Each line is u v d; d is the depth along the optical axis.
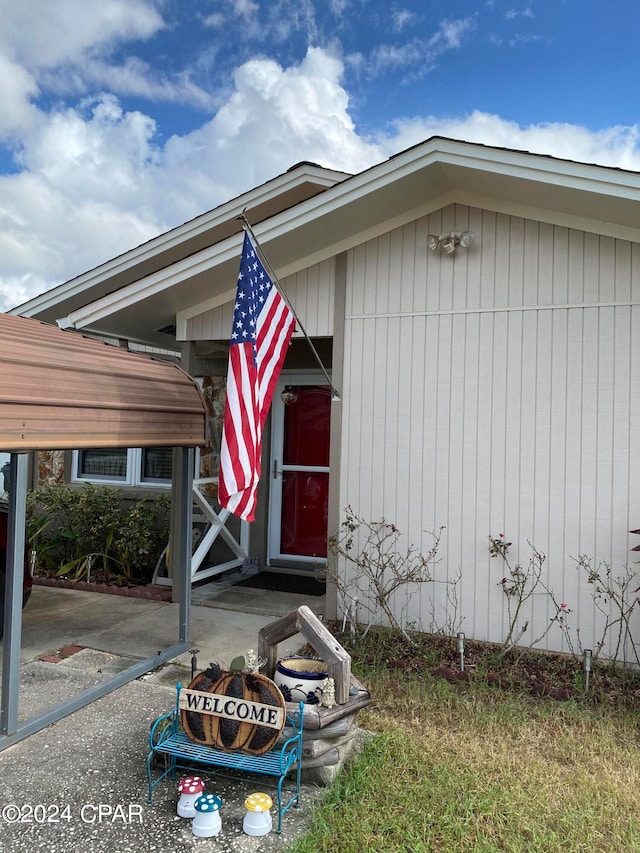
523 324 5.11
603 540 4.84
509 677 4.47
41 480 8.98
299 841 2.68
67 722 3.76
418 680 4.45
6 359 3.31
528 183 4.64
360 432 5.59
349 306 5.67
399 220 5.48
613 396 4.84
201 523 7.68
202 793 2.92
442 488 5.32
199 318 6.28
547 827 2.84
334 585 5.64
